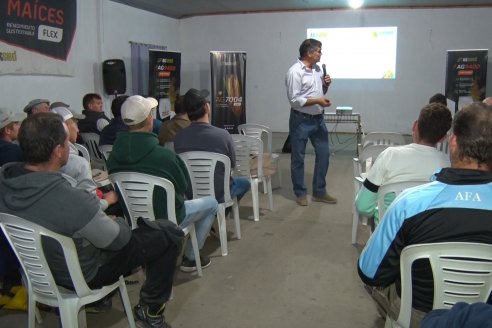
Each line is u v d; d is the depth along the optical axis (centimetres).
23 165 166
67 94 617
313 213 397
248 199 442
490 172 122
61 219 157
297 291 254
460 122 125
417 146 209
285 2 798
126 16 763
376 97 878
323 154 425
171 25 931
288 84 412
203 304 239
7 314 232
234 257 300
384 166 212
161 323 210
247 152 362
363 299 244
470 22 817
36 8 537
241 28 926
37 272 172
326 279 268
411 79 860
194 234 264
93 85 680
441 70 847
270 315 228
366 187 219
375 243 136
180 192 235
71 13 604
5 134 282
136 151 226
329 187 491
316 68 420
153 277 202
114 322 221
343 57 877
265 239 334
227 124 827
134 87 795
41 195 157
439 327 69
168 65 790
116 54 738
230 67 813
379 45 858
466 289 130
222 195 297
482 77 761
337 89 891
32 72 539
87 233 160
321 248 316
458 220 122
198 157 288
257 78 938
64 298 172
